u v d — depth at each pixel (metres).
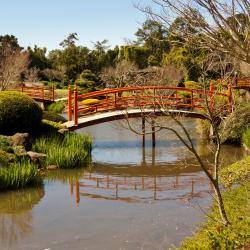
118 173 11.90
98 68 47.94
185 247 5.73
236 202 7.50
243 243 5.35
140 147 16.31
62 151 11.95
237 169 10.65
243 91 19.03
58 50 56.56
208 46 3.89
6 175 9.53
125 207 8.45
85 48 49.44
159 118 13.09
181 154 14.80
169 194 9.53
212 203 8.35
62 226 7.27
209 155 14.48
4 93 13.14
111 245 6.35
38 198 9.10
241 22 3.72
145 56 37.53
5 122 12.71
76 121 14.81
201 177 11.31
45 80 48.00
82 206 8.52
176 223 7.36
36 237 6.73
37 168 10.57
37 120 13.30
